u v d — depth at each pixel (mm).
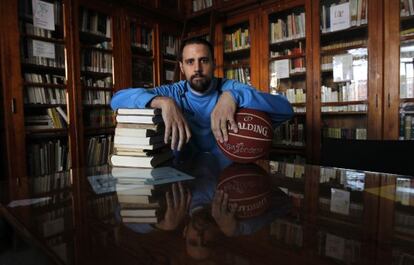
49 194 617
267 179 740
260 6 2578
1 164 1907
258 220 432
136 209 497
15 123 1872
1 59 1814
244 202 533
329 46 2326
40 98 2039
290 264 291
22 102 1900
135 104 979
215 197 569
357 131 2189
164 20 2900
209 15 2828
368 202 532
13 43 1851
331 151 1218
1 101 1867
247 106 924
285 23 2520
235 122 900
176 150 1033
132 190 635
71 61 2180
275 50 2629
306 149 2389
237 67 2877
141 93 1007
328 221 425
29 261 1006
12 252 1085
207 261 301
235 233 381
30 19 1980
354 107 2158
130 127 888
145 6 2643
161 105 928
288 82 2555
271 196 576
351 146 1181
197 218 445
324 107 2312
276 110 983
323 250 323
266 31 2562
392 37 1925
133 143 885
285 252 319
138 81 2695
